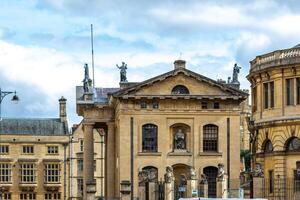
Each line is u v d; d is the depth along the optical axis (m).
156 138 104.12
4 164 153.25
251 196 88.88
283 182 95.81
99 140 146.62
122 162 103.19
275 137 100.31
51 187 154.00
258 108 104.44
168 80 104.06
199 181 99.44
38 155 154.50
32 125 158.12
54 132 157.00
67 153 154.50
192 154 104.12
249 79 108.88
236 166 104.25
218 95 104.31
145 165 103.50
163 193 93.12
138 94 103.50
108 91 118.94
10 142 153.88
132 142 103.44
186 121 104.50
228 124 104.81
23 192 153.50
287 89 99.62
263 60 103.00
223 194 92.19
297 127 98.19
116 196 105.38
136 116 103.81
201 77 104.38
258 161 103.81
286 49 99.62
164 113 104.19
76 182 153.62
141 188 94.25
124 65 109.69
